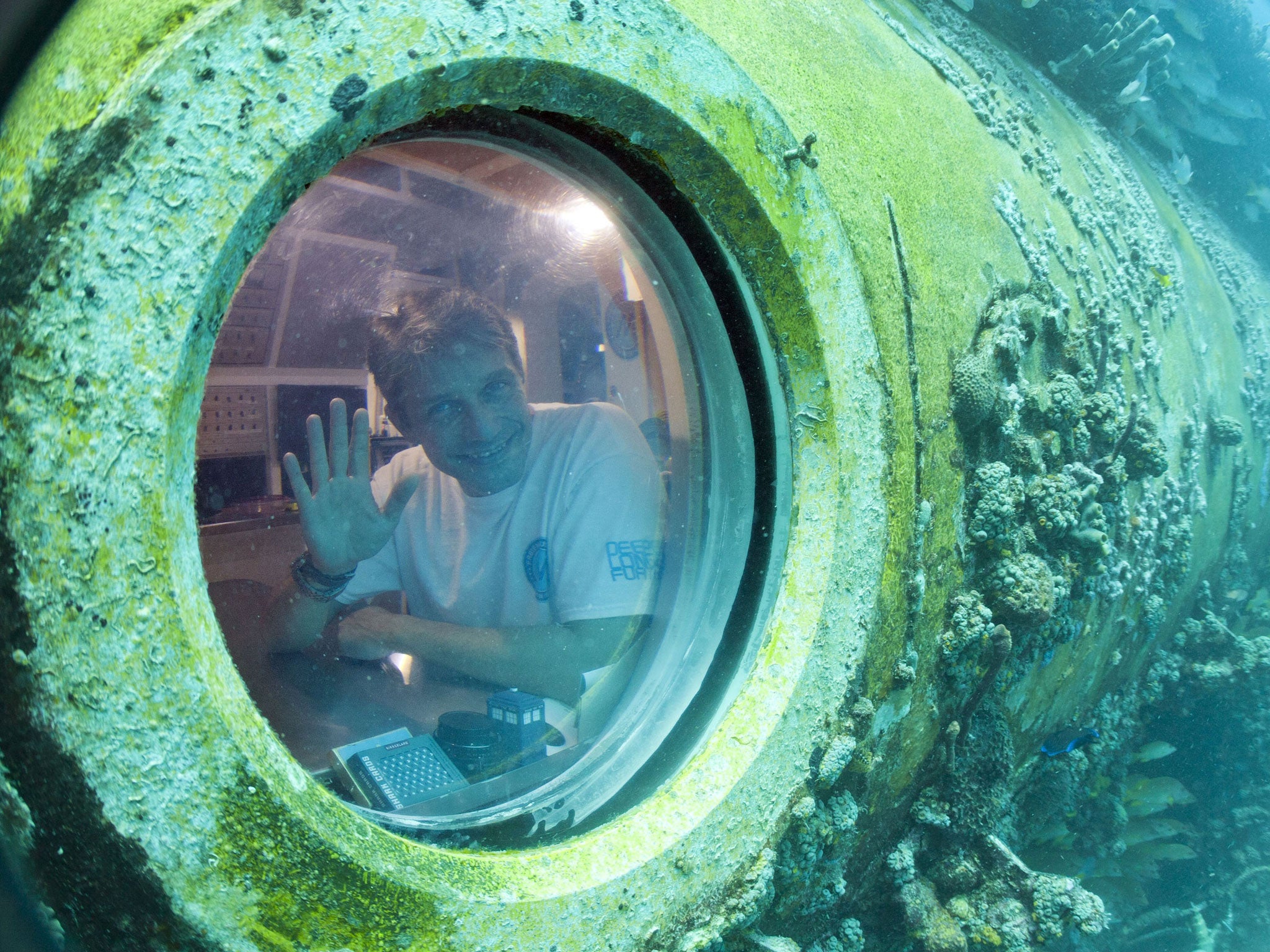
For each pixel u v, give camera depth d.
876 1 2.37
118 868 0.80
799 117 1.54
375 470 1.71
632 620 1.66
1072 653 2.54
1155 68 3.96
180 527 0.82
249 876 0.85
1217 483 3.65
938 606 1.86
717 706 1.45
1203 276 3.83
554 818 1.29
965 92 2.46
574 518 1.67
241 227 0.85
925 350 1.79
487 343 1.56
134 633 0.77
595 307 1.74
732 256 1.42
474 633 1.64
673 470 1.68
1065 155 2.97
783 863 1.49
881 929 1.99
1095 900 2.00
